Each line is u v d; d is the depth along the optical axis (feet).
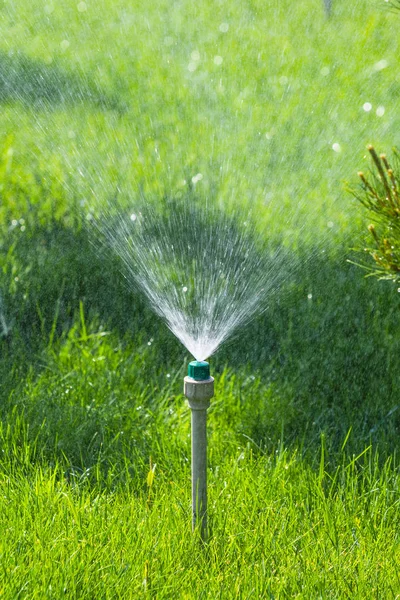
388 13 91.91
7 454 24.38
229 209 41.52
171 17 99.19
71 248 37.58
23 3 102.68
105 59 81.61
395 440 26.03
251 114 62.54
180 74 75.92
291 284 34.94
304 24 91.86
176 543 20.17
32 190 43.60
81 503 22.12
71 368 29.89
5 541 20.04
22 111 61.36
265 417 27.20
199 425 19.52
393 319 32.14
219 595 18.49
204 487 19.99
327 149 52.95
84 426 26.27
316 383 29.09
